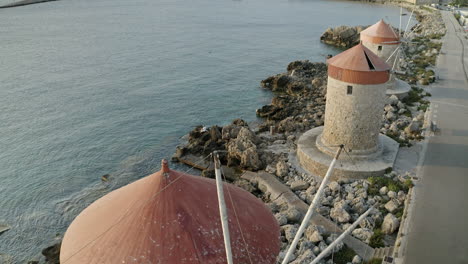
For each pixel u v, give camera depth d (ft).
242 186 104.12
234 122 144.46
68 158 130.11
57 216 102.78
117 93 186.09
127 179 118.73
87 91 187.42
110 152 134.00
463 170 93.40
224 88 196.95
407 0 504.43
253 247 46.52
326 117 101.04
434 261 65.10
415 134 112.27
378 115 95.20
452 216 76.48
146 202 45.09
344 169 93.66
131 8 495.41
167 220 43.62
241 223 48.06
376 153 98.43
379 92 92.22
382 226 77.20
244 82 206.80
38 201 108.99
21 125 151.23
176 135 146.51
